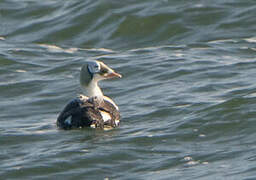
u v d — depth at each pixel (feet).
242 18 84.53
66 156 44.55
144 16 86.89
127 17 87.10
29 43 83.97
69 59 74.79
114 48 81.92
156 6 88.94
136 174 41.34
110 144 46.62
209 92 58.80
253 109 51.08
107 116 50.16
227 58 70.59
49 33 86.84
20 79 67.51
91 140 47.67
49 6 94.94
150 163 42.91
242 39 78.79
